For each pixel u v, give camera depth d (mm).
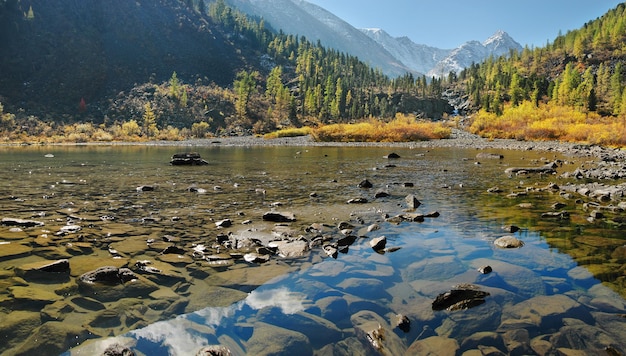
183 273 5602
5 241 6863
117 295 4773
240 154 37219
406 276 5609
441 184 15570
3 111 92188
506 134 64188
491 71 176250
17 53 122188
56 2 149500
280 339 3885
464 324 4191
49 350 3566
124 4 169625
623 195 11727
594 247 6859
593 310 4469
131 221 8844
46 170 21000
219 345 3676
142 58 147875
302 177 18109
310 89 137000
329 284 5293
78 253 6344
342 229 8320
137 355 3553
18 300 4461
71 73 123875
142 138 84438
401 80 175750
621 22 155375
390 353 3658
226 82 154250
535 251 6676
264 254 6523
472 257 6418
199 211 10117
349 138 68125
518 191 13508
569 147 39375
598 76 119312
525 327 4105
